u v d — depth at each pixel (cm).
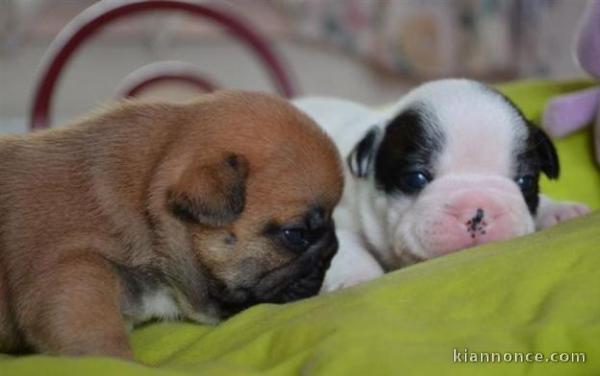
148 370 36
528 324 38
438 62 113
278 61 93
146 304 45
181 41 115
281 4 115
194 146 44
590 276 40
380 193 51
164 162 44
